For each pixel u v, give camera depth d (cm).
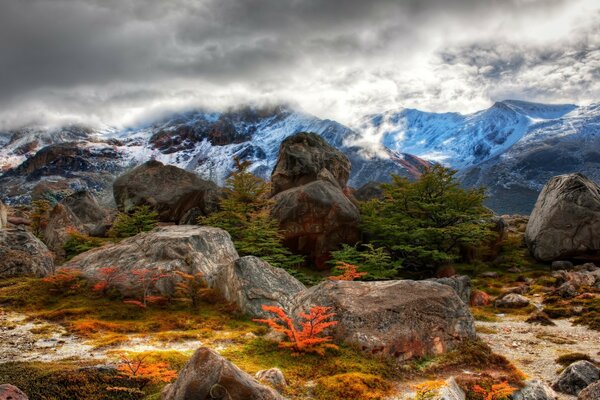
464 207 3130
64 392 830
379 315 1231
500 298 2266
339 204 3203
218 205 3556
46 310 1593
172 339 1311
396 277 2986
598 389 920
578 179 3259
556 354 1394
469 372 1130
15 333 1300
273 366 1084
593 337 1598
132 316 1568
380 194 4338
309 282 2681
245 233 2794
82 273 1862
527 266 3178
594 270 2870
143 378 916
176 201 3691
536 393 982
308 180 4016
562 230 3120
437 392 888
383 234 3077
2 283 1812
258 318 1603
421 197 3181
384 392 980
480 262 3212
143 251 1966
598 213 3061
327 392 948
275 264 2652
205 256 1980
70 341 1245
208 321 1547
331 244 3162
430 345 1209
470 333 1305
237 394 736
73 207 4344
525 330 1712
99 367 908
